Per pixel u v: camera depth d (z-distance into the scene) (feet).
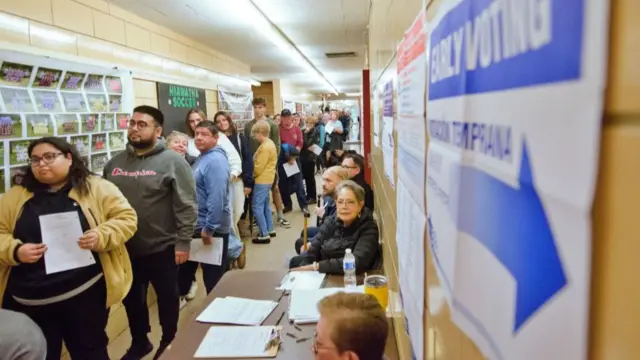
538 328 0.85
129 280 7.23
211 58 19.12
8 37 7.55
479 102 1.22
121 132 10.93
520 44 0.91
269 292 6.25
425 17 2.26
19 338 4.83
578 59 0.70
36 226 6.17
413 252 2.82
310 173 22.91
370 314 3.47
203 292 11.71
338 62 27.20
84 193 6.52
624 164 0.62
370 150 13.71
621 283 0.63
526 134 0.89
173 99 14.49
